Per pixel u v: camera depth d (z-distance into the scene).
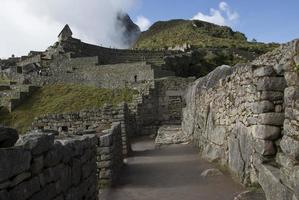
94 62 62.34
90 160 10.88
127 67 53.53
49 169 6.88
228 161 14.91
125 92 51.03
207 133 19.75
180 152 23.44
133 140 36.22
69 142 8.53
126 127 24.78
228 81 15.20
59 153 7.46
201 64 71.69
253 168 11.23
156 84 44.53
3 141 5.98
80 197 9.30
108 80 55.06
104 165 15.12
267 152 10.23
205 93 21.50
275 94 10.37
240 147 12.87
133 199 12.85
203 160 19.11
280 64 10.45
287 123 8.24
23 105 54.12
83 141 9.95
